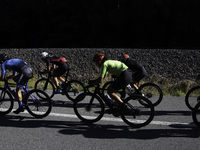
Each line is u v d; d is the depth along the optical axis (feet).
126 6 78.07
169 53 39.09
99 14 82.12
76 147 11.05
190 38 76.07
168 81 27.40
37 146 11.15
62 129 13.35
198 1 69.51
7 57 15.34
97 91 14.47
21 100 15.24
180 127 13.56
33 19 97.25
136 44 82.69
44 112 15.29
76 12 89.15
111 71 13.70
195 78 31.27
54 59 19.92
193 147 11.00
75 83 20.12
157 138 12.05
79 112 14.97
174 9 71.31
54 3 91.35
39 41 96.94
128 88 18.52
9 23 94.89
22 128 13.46
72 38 89.51
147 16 73.72
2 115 15.87
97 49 43.39
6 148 10.95
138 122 13.99
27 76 15.02
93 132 12.90
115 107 14.06
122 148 10.93
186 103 17.26
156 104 18.45
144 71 18.03
